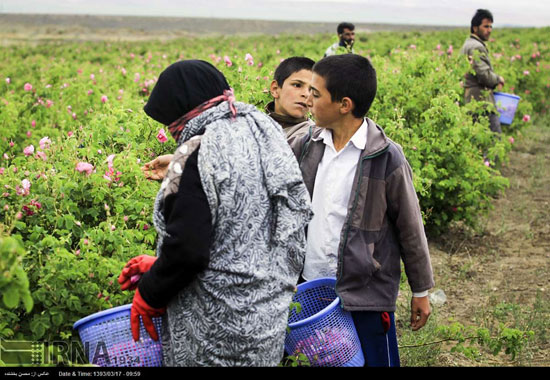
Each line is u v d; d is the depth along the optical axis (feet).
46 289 8.86
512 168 28.50
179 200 6.56
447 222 20.06
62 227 10.67
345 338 8.67
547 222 21.48
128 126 13.35
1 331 8.56
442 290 16.11
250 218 6.80
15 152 19.60
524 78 37.40
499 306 14.99
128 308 7.58
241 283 6.72
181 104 7.00
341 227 9.12
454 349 11.42
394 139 18.51
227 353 6.84
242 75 17.10
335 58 8.87
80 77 27.73
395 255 9.18
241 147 6.84
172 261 6.50
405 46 55.26
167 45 73.51
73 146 12.61
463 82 24.30
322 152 9.37
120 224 10.91
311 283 9.20
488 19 25.32
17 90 29.40
